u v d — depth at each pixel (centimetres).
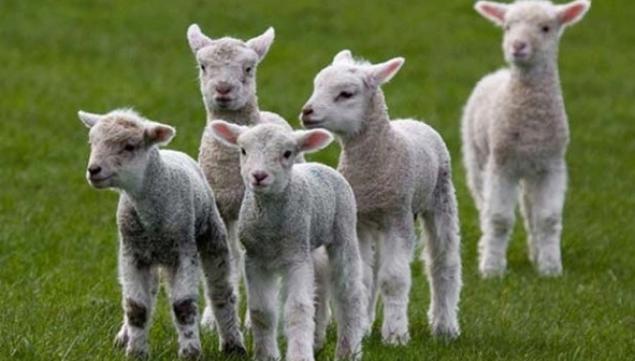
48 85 3023
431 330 1388
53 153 2398
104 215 1948
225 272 1218
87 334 1242
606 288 1686
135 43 3572
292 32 3784
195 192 1175
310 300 1145
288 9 4047
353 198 1230
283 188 1123
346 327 1209
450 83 3341
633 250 1952
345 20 3978
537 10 1795
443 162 1379
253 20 3888
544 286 1681
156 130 1123
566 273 1789
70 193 2089
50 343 1190
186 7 4000
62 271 1578
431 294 1403
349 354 1204
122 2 4028
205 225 1198
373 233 1323
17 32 3594
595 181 2444
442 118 2934
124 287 1159
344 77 1297
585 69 3622
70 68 3241
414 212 1338
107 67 3288
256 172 1109
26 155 2364
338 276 1209
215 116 1332
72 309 1370
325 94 1295
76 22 3762
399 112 2948
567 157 2655
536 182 1823
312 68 3394
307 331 1134
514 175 1808
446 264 1386
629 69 3656
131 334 1159
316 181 1183
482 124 1878
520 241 2036
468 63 3581
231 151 1305
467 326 1428
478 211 2136
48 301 1405
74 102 2852
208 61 1324
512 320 1466
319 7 4103
